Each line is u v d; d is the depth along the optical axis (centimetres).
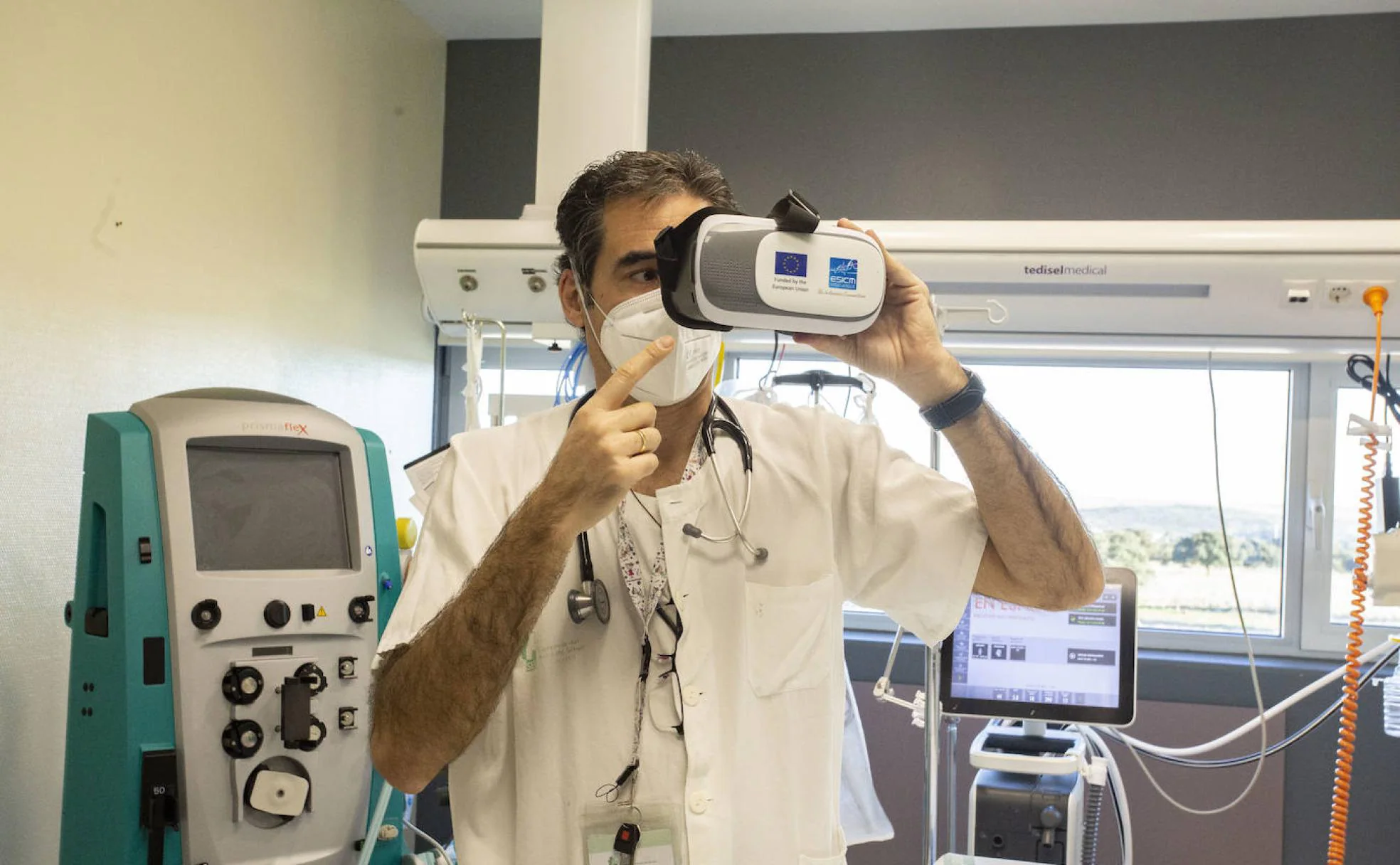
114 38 224
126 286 228
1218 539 342
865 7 329
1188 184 328
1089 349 289
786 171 348
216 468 184
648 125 351
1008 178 337
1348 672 229
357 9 318
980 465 116
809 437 134
